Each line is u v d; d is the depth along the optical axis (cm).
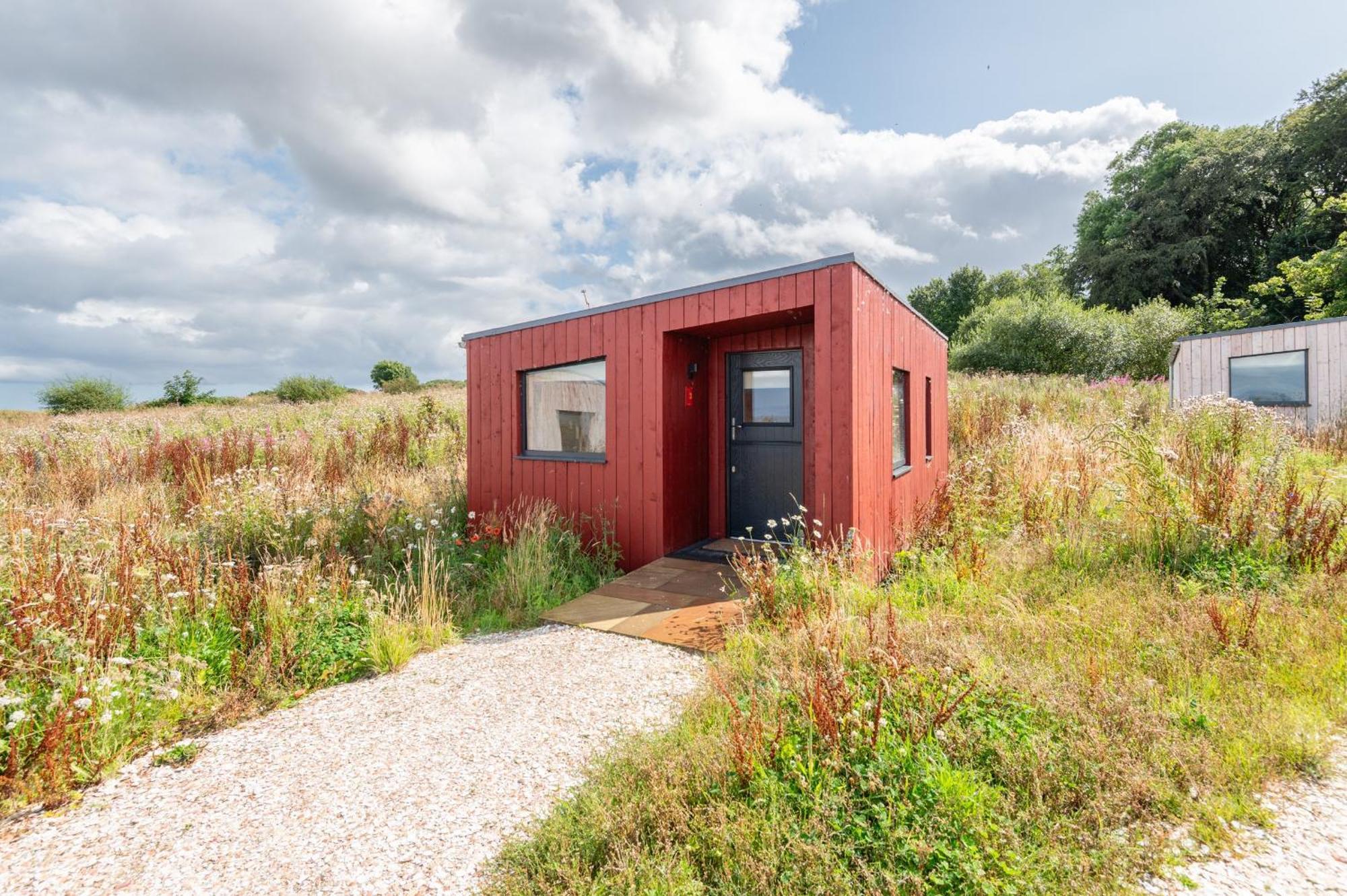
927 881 190
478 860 223
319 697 377
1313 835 210
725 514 696
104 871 226
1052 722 268
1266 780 240
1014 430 988
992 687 290
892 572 592
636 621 473
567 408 725
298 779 284
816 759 244
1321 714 276
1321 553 441
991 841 205
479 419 812
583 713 335
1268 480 520
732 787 237
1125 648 342
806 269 519
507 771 283
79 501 855
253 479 867
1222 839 208
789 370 647
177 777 291
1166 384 1653
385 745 312
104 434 1222
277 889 212
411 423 1297
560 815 235
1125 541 500
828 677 295
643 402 635
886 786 229
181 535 598
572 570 620
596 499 681
